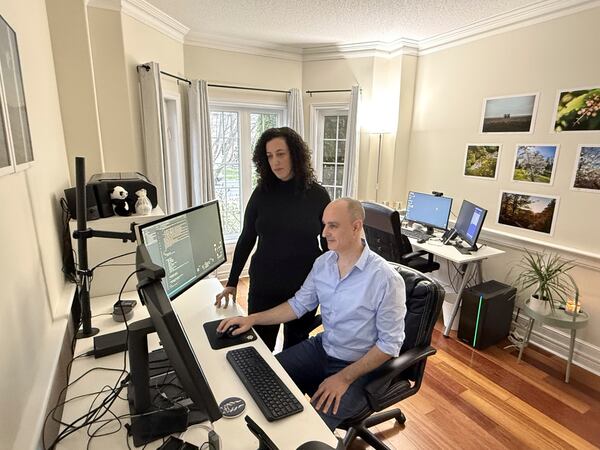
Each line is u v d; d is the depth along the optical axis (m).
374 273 1.39
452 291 3.31
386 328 1.36
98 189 1.78
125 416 0.96
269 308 1.80
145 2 2.63
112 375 1.14
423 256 3.49
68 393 1.06
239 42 3.58
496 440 1.86
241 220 4.19
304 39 3.58
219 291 1.80
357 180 3.96
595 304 2.47
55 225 1.64
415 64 3.70
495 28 2.93
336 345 1.49
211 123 3.78
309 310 1.61
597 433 1.93
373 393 1.30
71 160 2.11
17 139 1.08
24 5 1.40
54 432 1.01
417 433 1.90
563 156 2.57
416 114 3.78
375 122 3.91
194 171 3.54
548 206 2.69
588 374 2.44
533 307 2.47
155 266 0.88
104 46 2.40
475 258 2.72
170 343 0.74
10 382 0.90
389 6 2.69
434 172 3.64
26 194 1.20
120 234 1.29
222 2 2.65
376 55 3.73
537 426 1.97
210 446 0.82
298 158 1.68
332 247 1.43
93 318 1.50
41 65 1.64
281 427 0.95
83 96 2.05
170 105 3.29
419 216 3.53
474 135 3.20
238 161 4.04
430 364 2.52
